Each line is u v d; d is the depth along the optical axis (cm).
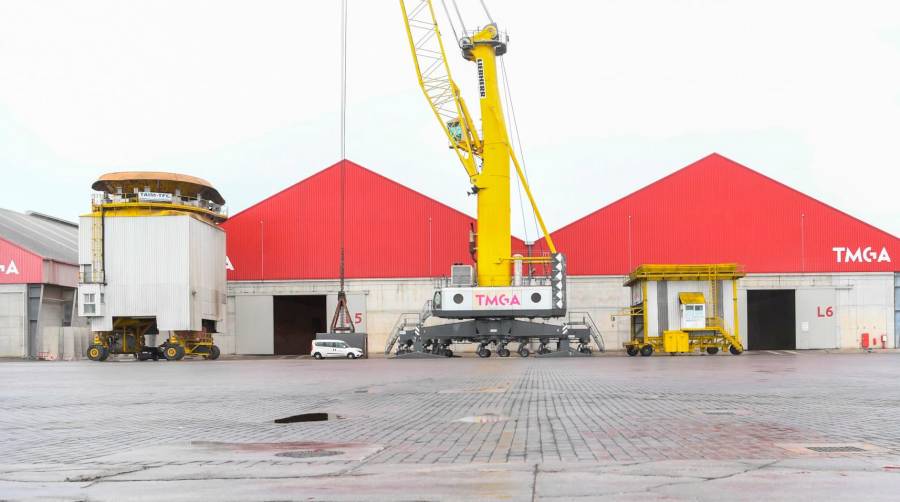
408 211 7275
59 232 9212
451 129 6706
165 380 3272
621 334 7031
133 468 982
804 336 6975
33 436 1376
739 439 1192
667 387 2461
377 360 5988
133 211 6394
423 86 6719
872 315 6962
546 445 1144
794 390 2305
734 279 6184
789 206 7044
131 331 6662
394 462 1002
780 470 897
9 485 870
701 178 7088
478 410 1742
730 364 4369
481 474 894
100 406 2000
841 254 7000
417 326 6694
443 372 3725
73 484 873
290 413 1741
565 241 7106
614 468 922
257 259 7319
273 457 1059
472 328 6450
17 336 6938
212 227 6862
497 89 6638
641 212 7088
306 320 8462
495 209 6575
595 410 1703
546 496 757
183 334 6512
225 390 2564
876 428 1338
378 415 1666
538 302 6388
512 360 5522
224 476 909
